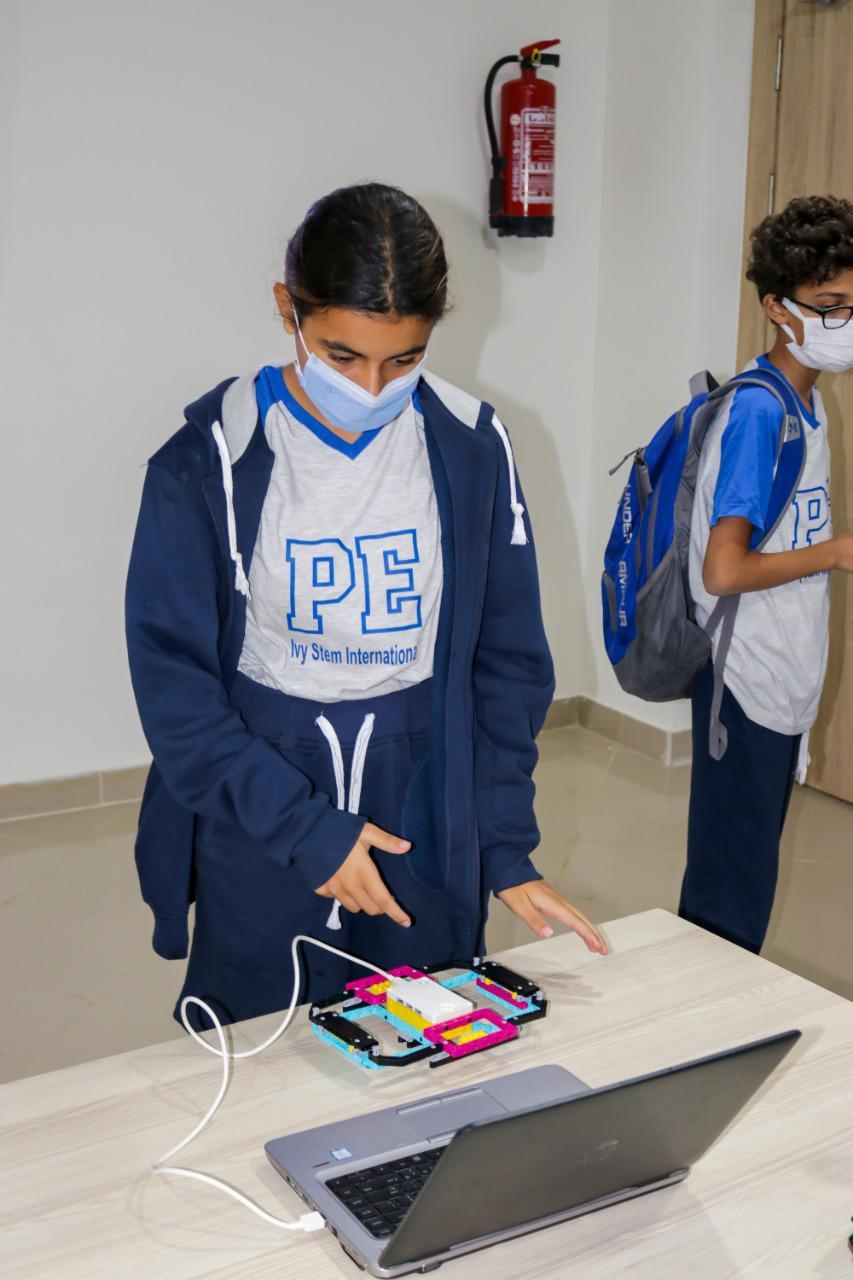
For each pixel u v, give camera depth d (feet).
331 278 3.51
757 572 5.99
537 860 10.24
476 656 4.55
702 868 6.78
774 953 8.85
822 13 10.53
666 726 12.39
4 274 10.13
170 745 3.96
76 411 10.62
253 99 10.65
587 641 13.35
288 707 4.29
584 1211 3.01
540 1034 3.74
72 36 9.91
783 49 10.94
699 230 11.34
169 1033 7.87
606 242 12.42
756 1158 3.23
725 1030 3.77
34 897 9.61
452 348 12.08
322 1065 3.59
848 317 6.08
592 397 12.90
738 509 5.98
